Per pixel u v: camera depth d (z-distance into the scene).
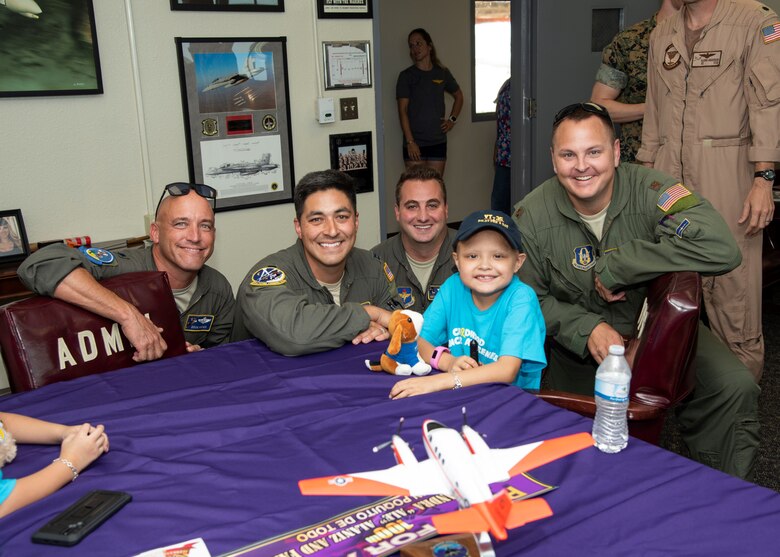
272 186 3.59
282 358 2.00
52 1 2.88
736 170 2.86
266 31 3.42
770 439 2.89
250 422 1.56
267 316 2.01
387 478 1.08
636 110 3.34
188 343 2.42
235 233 3.54
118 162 3.17
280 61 3.47
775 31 2.66
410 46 6.10
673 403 1.80
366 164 3.85
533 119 4.05
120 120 3.14
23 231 2.91
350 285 2.34
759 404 3.22
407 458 1.14
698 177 2.92
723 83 2.80
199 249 2.34
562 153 2.15
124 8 3.06
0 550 1.11
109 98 3.10
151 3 3.12
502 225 1.77
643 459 1.31
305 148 3.65
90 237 3.16
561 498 1.19
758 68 2.69
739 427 2.21
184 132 3.31
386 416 1.54
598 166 2.12
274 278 2.13
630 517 1.12
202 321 2.54
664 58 2.97
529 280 2.39
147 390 1.79
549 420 1.49
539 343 1.81
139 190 3.25
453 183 6.87
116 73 3.10
